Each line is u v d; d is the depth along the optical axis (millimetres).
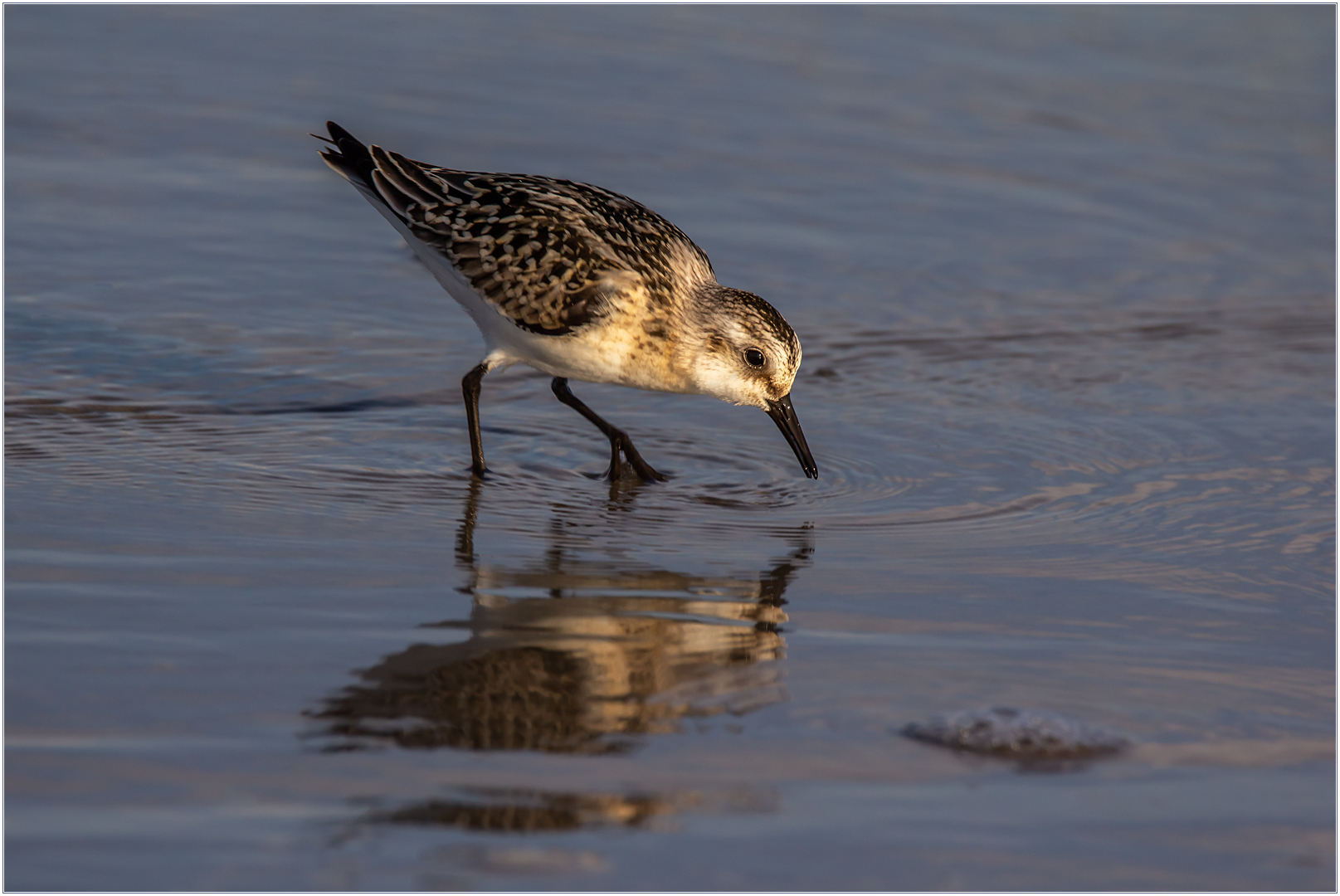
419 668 7344
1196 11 23672
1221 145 19094
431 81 19359
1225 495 10727
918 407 12516
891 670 7578
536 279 10945
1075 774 6445
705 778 6293
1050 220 16891
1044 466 11305
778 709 7031
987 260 15875
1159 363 13648
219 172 16703
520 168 16859
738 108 19266
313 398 12156
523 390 12836
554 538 9570
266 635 7629
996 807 6121
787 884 5520
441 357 13297
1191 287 15523
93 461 10414
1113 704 7230
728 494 10688
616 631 7996
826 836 5844
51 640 7367
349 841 5676
